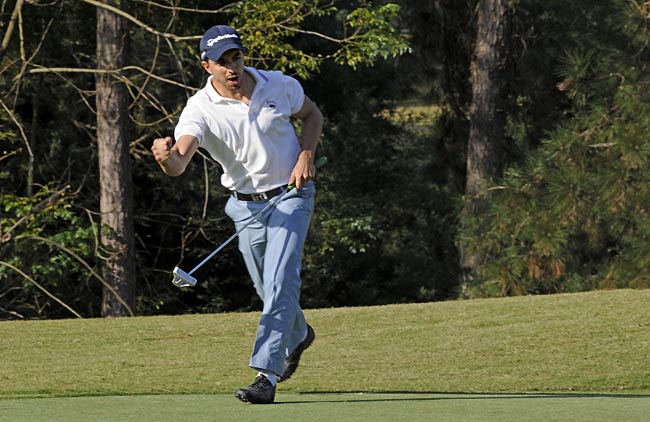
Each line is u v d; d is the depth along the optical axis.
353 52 51.59
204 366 23.53
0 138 52.53
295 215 16.31
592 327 26.73
